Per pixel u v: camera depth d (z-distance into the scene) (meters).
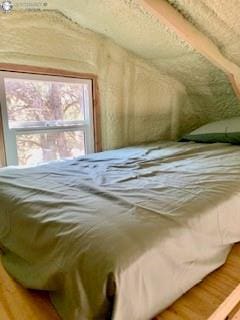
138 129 2.62
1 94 1.78
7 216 1.09
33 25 1.83
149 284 0.71
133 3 1.61
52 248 0.82
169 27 1.68
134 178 1.28
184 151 1.94
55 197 1.04
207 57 2.00
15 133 1.89
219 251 1.00
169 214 0.86
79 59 2.12
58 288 0.79
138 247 0.70
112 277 0.64
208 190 1.08
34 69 1.89
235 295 0.89
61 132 2.16
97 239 0.73
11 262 1.06
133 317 0.68
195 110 2.97
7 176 1.39
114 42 2.26
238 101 2.50
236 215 1.06
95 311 0.68
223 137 2.23
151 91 2.65
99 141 2.36
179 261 0.80
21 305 0.87
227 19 1.57
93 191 1.09
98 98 2.29
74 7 1.82
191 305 0.81
